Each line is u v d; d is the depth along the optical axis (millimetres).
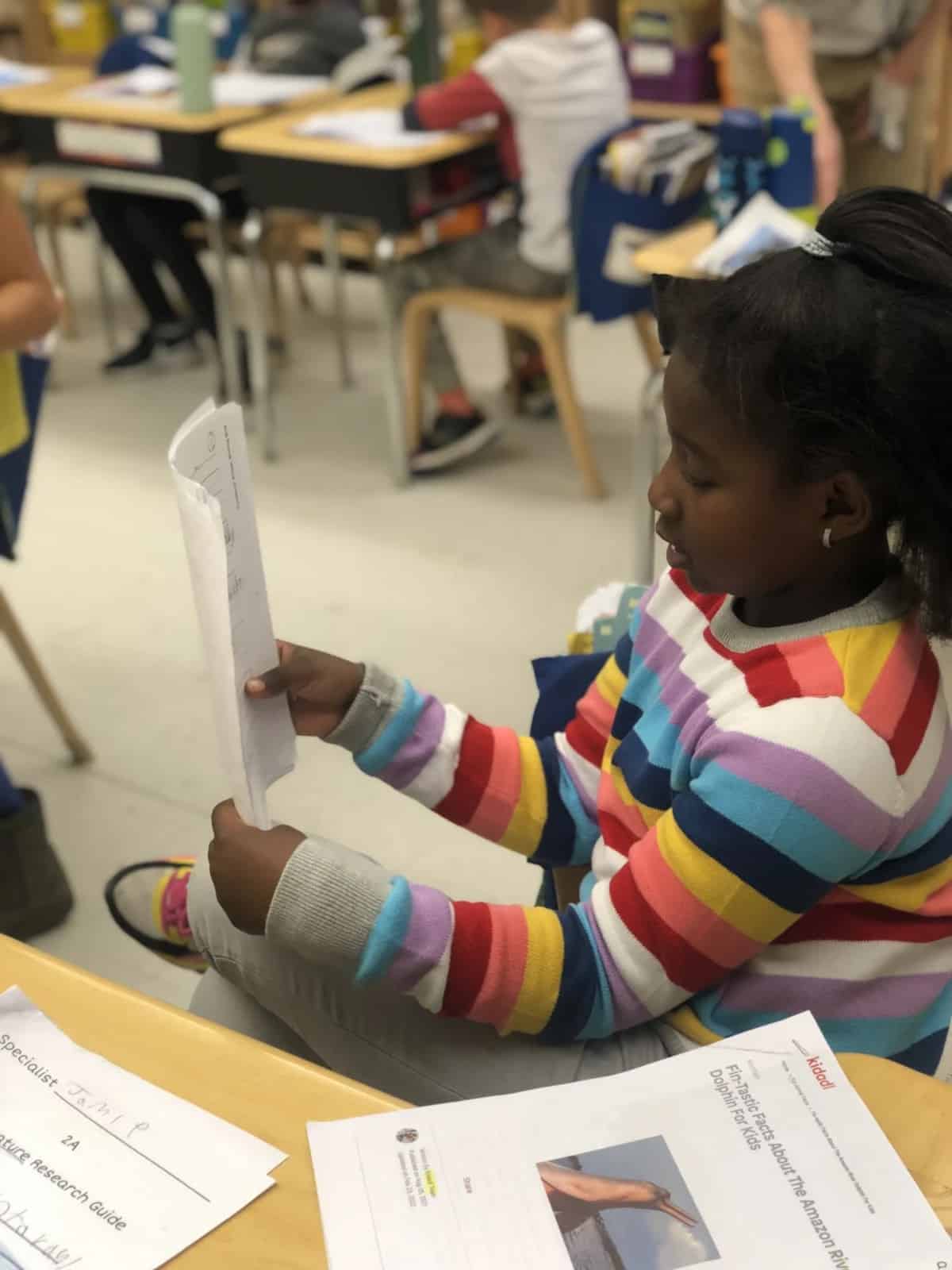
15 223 1916
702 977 967
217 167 3471
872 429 858
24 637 2320
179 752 2465
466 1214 720
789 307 855
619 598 1584
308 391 4039
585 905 1011
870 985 985
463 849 2166
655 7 3885
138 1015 852
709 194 3133
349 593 2947
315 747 2420
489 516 3281
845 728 907
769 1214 713
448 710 1203
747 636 996
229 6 4469
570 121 3023
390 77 3939
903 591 967
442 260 3291
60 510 3398
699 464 918
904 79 2768
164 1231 716
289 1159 758
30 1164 752
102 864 2182
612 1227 710
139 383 4156
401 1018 1063
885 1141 752
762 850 912
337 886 942
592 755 1205
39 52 5191
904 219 875
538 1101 788
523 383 3797
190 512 790
